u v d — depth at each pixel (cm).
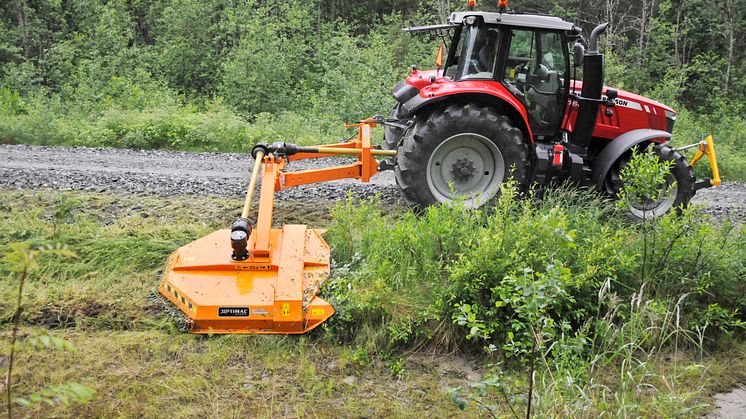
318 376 425
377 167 632
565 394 391
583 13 2555
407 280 502
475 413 398
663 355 483
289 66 1819
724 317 505
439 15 2170
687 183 685
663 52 2330
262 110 1667
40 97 1432
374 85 1574
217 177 857
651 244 524
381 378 433
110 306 473
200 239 513
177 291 457
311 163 1041
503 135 637
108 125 1191
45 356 416
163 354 429
